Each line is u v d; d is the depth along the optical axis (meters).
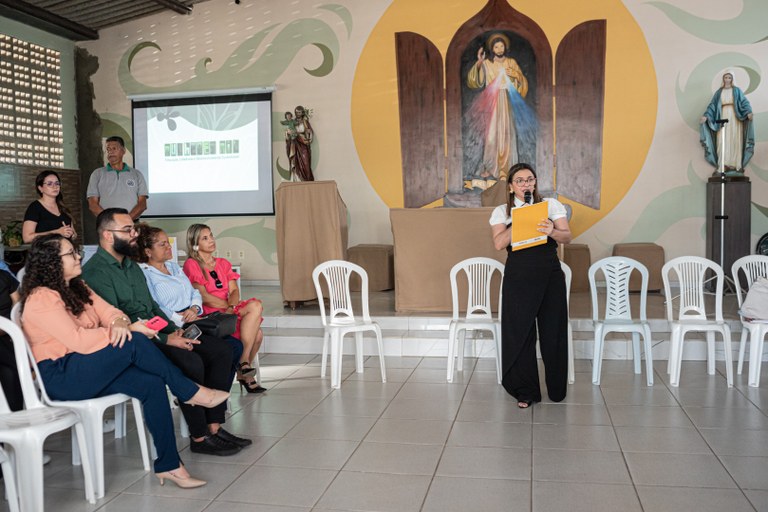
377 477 2.99
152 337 3.19
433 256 5.92
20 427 2.55
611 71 7.79
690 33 7.58
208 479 3.01
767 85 7.43
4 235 7.03
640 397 4.17
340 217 6.32
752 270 4.81
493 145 8.12
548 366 4.04
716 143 7.35
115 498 2.82
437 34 8.18
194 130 8.93
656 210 7.79
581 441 3.40
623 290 4.62
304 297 6.32
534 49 7.95
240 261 8.92
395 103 8.34
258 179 8.79
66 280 2.92
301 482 2.96
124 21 8.90
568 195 7.98
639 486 2.84
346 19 8.41
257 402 4.22
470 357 5.36
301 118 8.35
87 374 2.81
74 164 9.07
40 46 8.52
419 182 8.33
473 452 3.28
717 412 3.84
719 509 2.60
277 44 8.62
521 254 3.97
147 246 3.82
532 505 2.67
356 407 4.07
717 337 5.17
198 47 8.83
